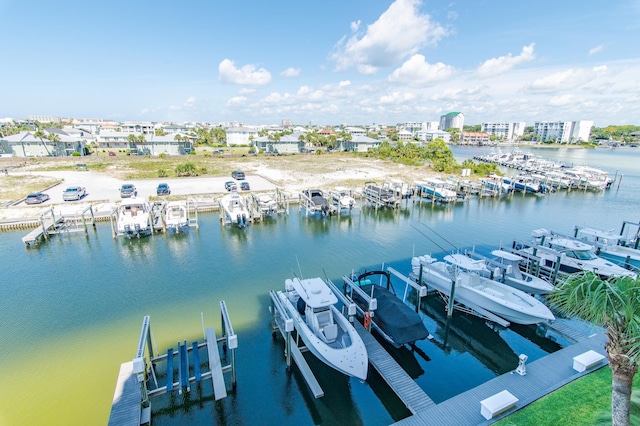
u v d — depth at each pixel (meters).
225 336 13.04
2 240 24.20
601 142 157.50
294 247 24.16
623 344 6.42
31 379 11.43
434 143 70.69
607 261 18.45
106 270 20.03
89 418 9.92
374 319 13.91
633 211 34.72
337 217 32.09
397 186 38.28
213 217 31.02
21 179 41.50
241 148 92.94
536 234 21.20
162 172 46.00
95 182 41.38
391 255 22.83
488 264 18.52
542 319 13.70
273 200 32.16
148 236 25.80
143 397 9.92
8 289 17.67
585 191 45.56
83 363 12.23
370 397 10.98
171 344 13.32
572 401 9.54
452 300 15.50
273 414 10.29
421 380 12.02
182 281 18.73
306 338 11.99
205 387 11.19
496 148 130.12
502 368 12.75
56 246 23.48
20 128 105.00
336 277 19.39
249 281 18.83
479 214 33.66
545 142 161.50
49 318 15.06
